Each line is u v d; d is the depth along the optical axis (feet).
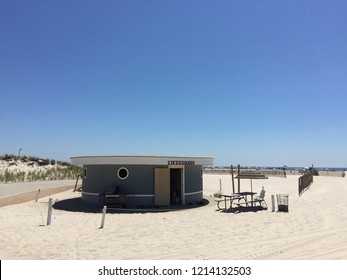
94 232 33.24
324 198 58.70
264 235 30.81
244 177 54.54
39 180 99.76
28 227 35.60
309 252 24.57
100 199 54.70
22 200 59.31
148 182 54.13
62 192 77.20
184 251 25.72
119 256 24.53
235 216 42.29
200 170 62.64
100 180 55.11
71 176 116.06
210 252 25.29
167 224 37.60
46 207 53.42
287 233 31.45
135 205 53.31
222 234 31.60
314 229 32.99
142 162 52.80
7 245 27.84
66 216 43.88
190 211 49.08
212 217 42.06
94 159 54.24
